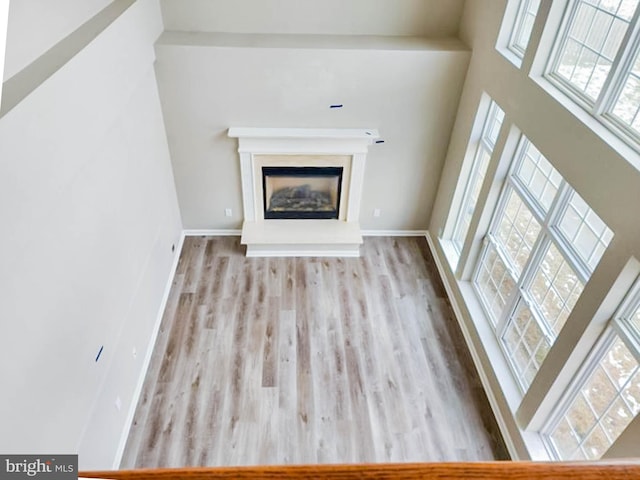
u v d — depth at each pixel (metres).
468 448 3.99
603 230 3.08
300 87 4.96
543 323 3.79
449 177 5.48
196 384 4.36
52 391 2.69
